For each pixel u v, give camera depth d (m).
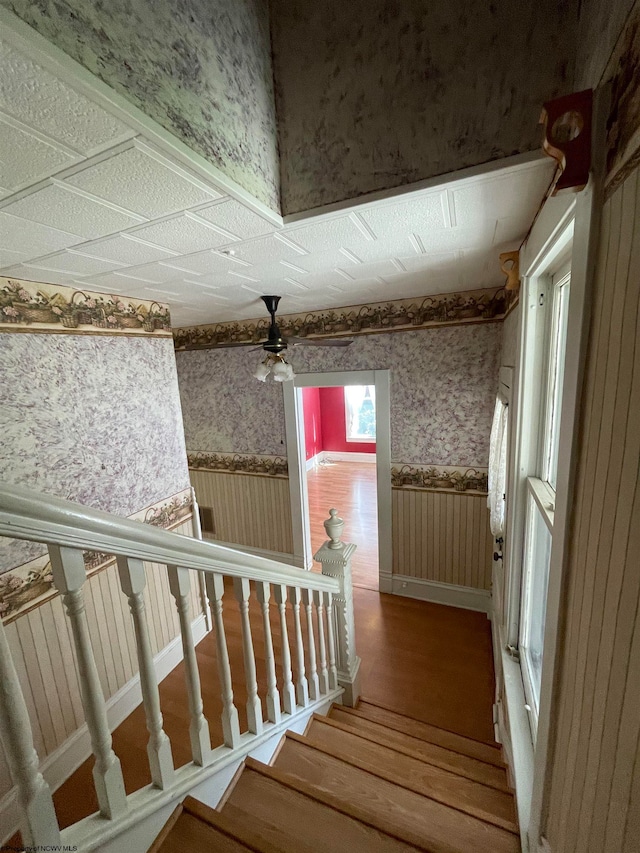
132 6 0.72
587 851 0.66
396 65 1.01
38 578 1.81
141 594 0.88
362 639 3.05
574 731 0.76
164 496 2.65
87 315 2.12
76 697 1.96
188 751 1.99
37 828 0.71
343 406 8.38
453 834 1.23
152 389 2.55
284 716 1.56
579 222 0.74
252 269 1.82
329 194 1.16
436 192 1.07
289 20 1.11
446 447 3.17
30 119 0.69
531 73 0.89
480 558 3.23
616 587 0.57
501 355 2.80
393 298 3.02
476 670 2.70
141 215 1.12
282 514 4.03
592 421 0.70
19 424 1.82
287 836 1.07
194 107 0.86
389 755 1.66
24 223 1.14
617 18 0.58
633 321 0.52
